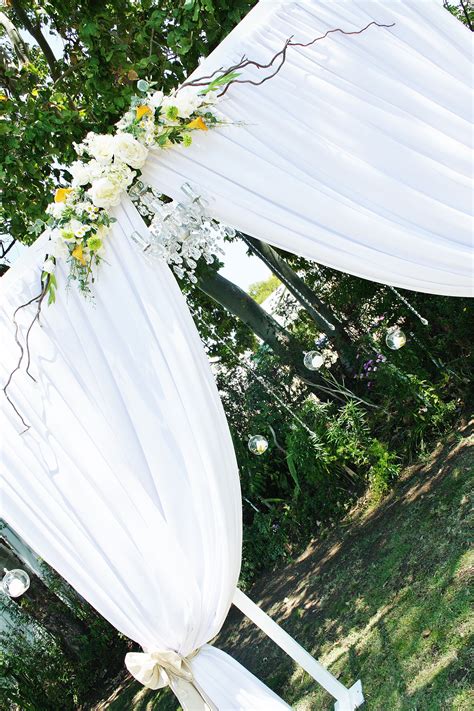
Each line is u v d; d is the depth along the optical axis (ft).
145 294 10.48
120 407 10.68
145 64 16.85
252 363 24.75
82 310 10.81
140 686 21.31
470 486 16.08
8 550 23.70
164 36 17.95
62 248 10.52
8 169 17.35
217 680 11.03
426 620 13.12
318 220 10.39
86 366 10.76
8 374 10.86
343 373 23.31
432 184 10.53
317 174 10.52
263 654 17.65
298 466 22.82
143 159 10.41
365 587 16.28
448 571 13.93
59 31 19.69
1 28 20.25
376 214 10.37
